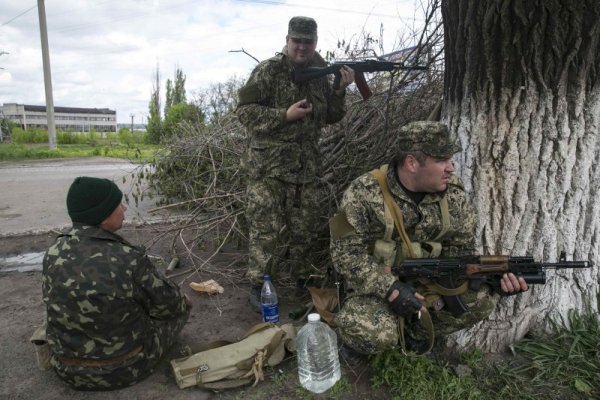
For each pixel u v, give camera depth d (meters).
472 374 2.50
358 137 4.14
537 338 2.71
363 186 2.43
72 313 2.22
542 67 2.42
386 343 2.33
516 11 2.31
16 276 4.30
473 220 2.51
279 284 3.86
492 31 2.41
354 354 2.63
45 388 2.52
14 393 2.47
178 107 12.84
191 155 5.09
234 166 4.66
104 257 2.24
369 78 4.30
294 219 3.39
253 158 3.26
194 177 4.99
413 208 2.40
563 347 2.60
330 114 3.45
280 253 3.60
